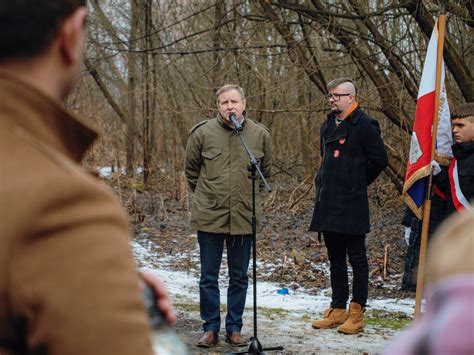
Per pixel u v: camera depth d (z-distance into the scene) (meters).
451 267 1.02
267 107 16.11
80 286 1.17
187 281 9.06
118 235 1.24
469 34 10.40
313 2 9.60
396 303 7.71
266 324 6.57
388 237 11.36
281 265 9.88
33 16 1.32
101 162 18.17
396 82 10.17
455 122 5.43
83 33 1.42
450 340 0.96
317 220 6.16
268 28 11.43
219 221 5.65
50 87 1.36
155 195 16.14
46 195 1.20
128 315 1.20
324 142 6.20
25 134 1.27
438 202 5.80
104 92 18.45
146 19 15.37
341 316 6.39
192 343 5.89
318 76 10.49
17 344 1.21
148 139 17.08
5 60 1.33
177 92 16.78
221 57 12.76
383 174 13.20
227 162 5.69
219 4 11.22
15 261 1.17
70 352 1.16
